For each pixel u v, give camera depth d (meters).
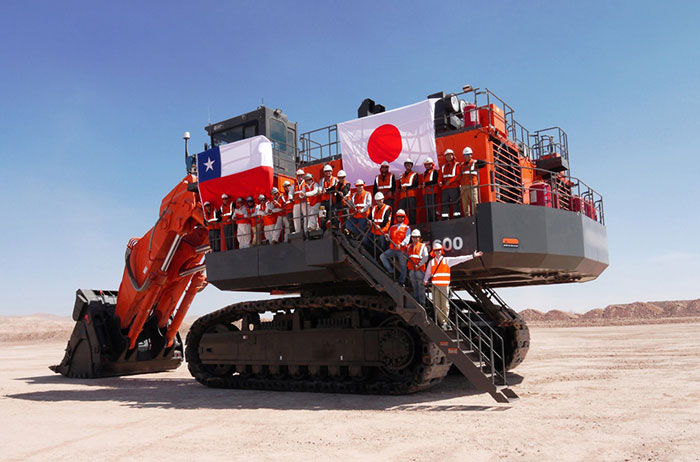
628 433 8.07
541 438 7.87
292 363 14.21
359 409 10.96
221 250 15.21
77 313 20.00
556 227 12.19
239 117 16.77
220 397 13.55
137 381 18.38
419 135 12.91
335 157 14.75
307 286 15.06
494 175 12.57
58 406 12.98
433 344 12.09
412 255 11.51
